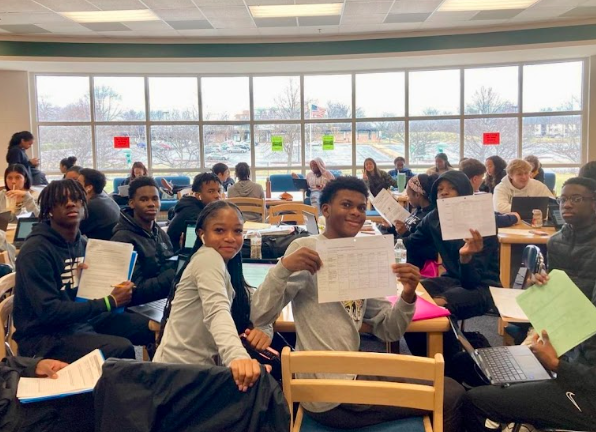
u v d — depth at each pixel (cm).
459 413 166
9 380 153
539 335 165
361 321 163
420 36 753
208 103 889
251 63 790
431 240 287
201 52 775
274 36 767
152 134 891
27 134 648
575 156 827
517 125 842
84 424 152
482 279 258
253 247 280
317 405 149
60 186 205
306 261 147
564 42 714
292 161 902
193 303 159
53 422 148
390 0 593
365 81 872
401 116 873
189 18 655
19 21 659
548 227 366
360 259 149
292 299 162
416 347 225
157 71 851
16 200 438
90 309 197
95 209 307
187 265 166
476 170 359
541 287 163
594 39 704
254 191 560
